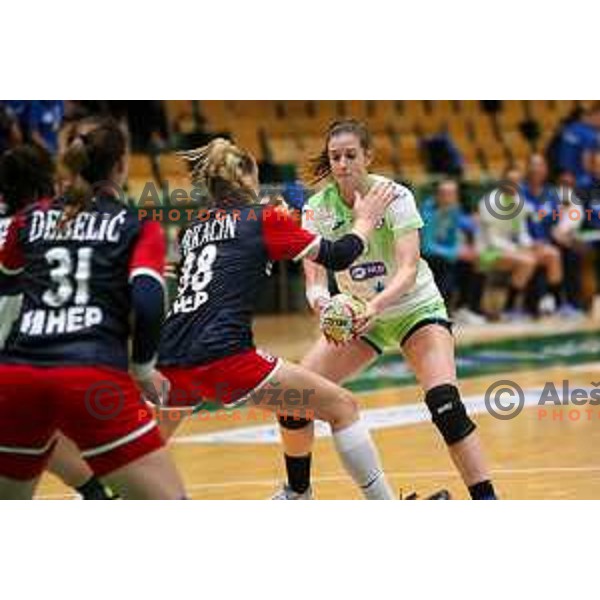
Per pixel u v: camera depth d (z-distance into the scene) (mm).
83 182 11086
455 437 13430
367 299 14445
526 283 37000
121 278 10773
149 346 10570
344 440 13016
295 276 39531
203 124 37844
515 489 15570
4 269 11344
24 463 10844
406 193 13898
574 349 29734
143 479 10664
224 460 18062
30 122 27984
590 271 38938
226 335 12570
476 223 36281
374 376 26250
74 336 10609
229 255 12766
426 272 14266
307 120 40781
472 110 43438
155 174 33062
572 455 17750
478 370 26453
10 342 11219
